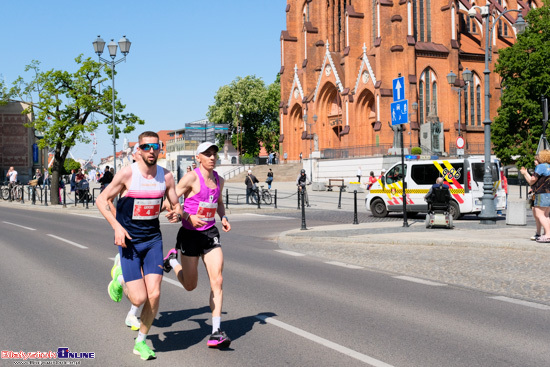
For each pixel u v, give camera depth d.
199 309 7.11
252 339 5.71
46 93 31.41
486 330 6.07
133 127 32.81
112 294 6.00
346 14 61.59
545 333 5.96
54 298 7.71
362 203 32.72
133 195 5.05
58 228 18.92
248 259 11.76
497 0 70.69
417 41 59.03
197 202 5.62
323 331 6.01
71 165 128.62
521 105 47.41
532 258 11.18
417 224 18.62
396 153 48.88
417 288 8.55
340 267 10.68
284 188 49.81
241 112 84.12
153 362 4.98
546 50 46.44
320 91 66.00
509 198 32.56
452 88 59.06
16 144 65.06
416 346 5.45
